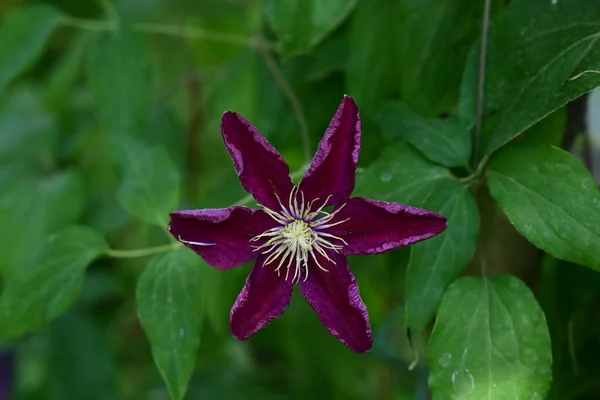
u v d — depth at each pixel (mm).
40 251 610
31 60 708
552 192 545
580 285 601
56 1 823
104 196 800
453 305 550
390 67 634
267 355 863
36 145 781
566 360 619
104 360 793
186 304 584
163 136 778
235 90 724
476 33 623
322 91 690
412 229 534
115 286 836
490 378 542
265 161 545
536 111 551
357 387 852
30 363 838
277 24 605
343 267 549
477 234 562
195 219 528
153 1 771
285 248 551
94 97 716
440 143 574
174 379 576
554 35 561
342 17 601
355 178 563
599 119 640
